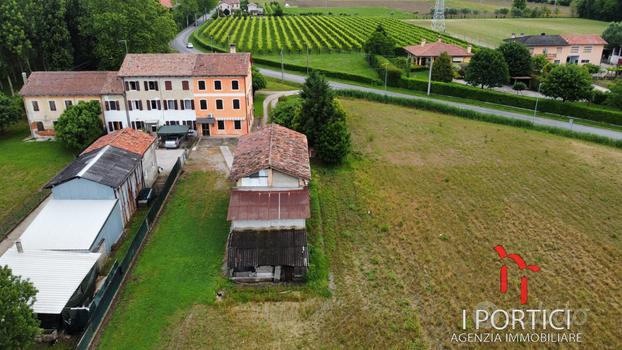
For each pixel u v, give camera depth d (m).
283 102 80.38
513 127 77.00
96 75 69.56
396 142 69.56
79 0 94.94
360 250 43.09
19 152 64.81
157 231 45.91
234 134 71.00
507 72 93.62
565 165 61.53
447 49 113.31
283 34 149.50
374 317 34.94
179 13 166.88
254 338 33.19
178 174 57.84
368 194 53.47
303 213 41.75
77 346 31.38
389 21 176.38
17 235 46.16
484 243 44.06
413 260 41.66
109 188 45.41
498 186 55.72
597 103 85.44
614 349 31.95
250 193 44.00
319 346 32.44
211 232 45.69
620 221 48.09
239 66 68.62
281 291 37.75
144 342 32.88
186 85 67.88
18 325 27.58
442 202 51.94
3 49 82.06
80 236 40.81
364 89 98.69
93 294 37.81
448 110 83.19
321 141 60.00
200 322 34.66
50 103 67.81
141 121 69.38
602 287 38.06
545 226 47.03
